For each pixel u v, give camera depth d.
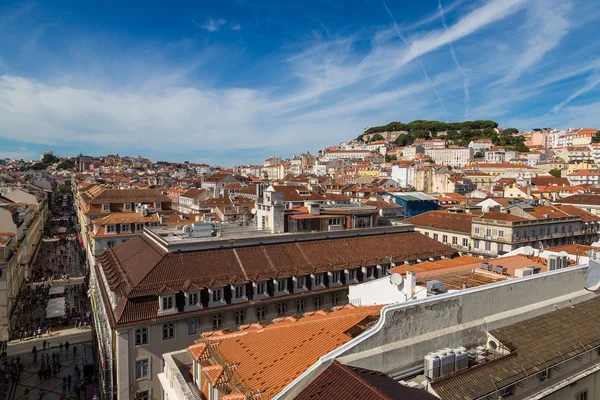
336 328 22.66
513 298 25.25
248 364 21.67
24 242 98.56
